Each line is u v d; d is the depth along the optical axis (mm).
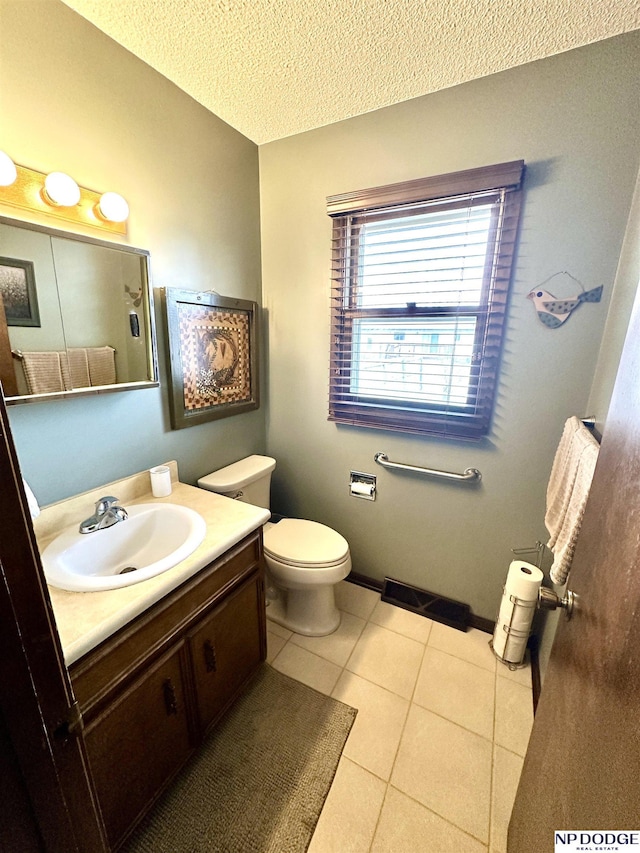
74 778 435
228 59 1236
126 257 1264
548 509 1254
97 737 827
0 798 343
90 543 1137
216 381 1749
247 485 1805
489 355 1489
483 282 1454
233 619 1264
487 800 1090
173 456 1607
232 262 1764
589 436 1088
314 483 2104
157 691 976
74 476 1233
